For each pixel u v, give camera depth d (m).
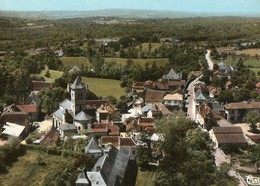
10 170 137.12
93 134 167.75
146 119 183.25
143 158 145.88
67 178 127.75
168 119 170.25
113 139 157.25
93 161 138.38
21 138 172.75
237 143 170.12
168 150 144.38
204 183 128.50
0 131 175.00
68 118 181.50
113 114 197.75
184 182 130.38
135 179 136.62
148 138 161.00
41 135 171.38
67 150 147.75
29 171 136.38
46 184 125.00
